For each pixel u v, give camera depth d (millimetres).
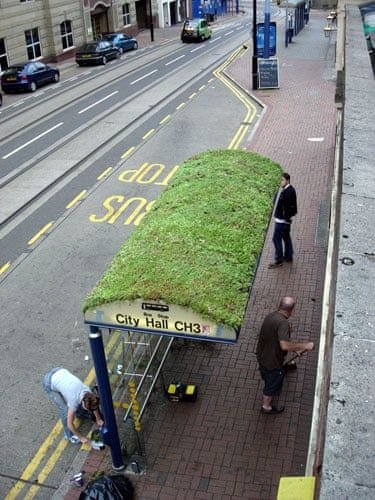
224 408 8438
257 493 7074
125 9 54469
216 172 9938
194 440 7910
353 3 20625
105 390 6898
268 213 8797
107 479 7145
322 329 6234
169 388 8531
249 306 10852
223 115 24688
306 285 11445
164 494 7145
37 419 8641
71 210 15945
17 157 20922
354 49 13023
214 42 49188
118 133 23109
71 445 8094
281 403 8391
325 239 13109
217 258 7160
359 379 2926
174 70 36156
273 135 21312
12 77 32281
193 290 6312
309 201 15234
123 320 6410
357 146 6816
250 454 7621
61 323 10875
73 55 43562
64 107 28328
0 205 16500
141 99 28688
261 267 12195
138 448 7723
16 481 7609
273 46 36250
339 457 2480
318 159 18422
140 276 6668
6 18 35906
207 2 69438
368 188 5512
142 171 18625
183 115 25141
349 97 9180
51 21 40406
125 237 14164
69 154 20812
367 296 3631
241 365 9297
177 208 8688
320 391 4605
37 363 9828
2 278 12547
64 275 12539
